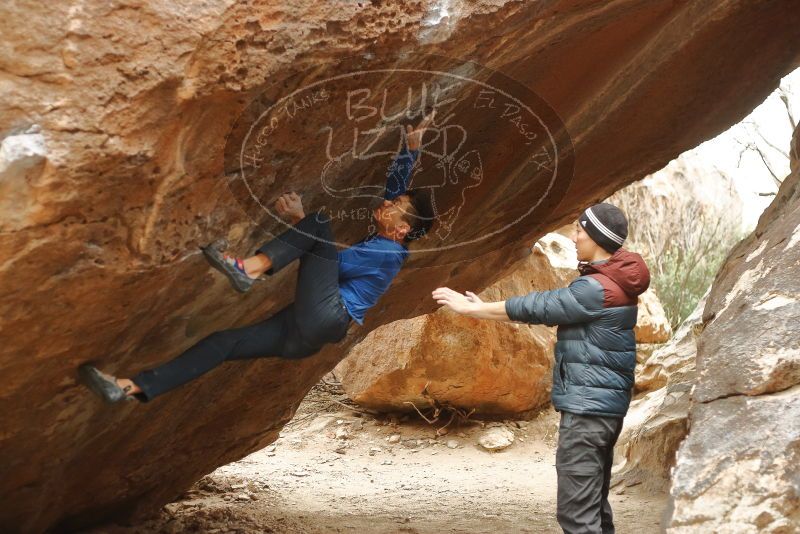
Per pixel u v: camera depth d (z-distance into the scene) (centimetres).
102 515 551
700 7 437
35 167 256
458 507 692
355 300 370
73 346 327
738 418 323
